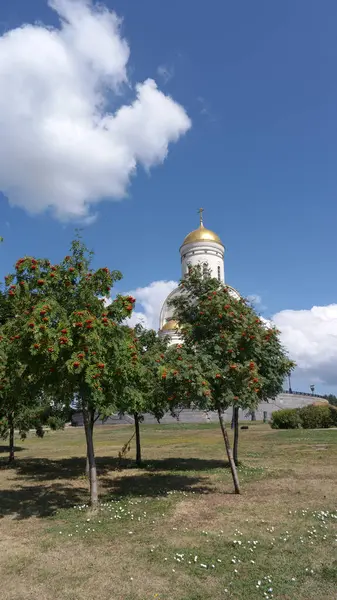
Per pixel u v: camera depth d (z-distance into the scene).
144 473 17.27
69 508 11.25
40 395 14.66
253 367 11.90
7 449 30.53
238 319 12.70
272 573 6.74
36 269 10.89
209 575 6.71
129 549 7.85
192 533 8.66
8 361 11.11
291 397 62.81
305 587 6.27
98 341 9.81
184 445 27.89
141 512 10.47
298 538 8.23
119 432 46.00
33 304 10.70
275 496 11.82
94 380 9.74
